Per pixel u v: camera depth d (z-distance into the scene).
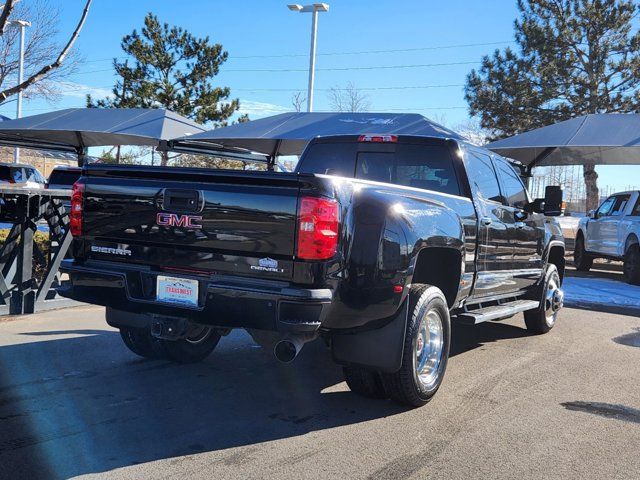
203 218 4.18
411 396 4.70
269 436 4.18
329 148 6.45
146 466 3.66
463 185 5.77
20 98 24.31
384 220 4.36
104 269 4.52
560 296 8.05
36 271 9.71
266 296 3.91
